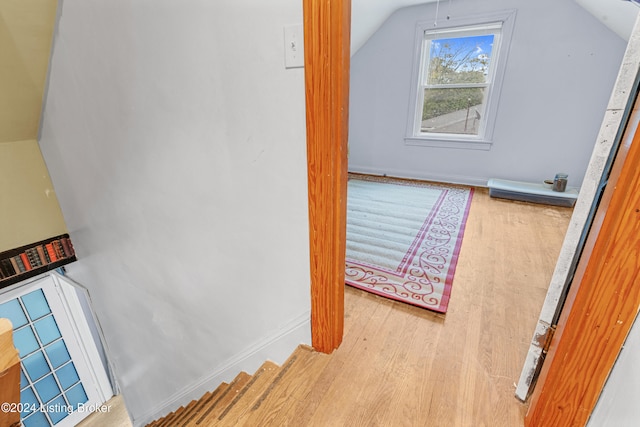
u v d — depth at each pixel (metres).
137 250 1.78
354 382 1.14
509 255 2.11
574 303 0.72
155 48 1.14
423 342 1.34
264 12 0.89
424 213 2.89
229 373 1.65
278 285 1.26
